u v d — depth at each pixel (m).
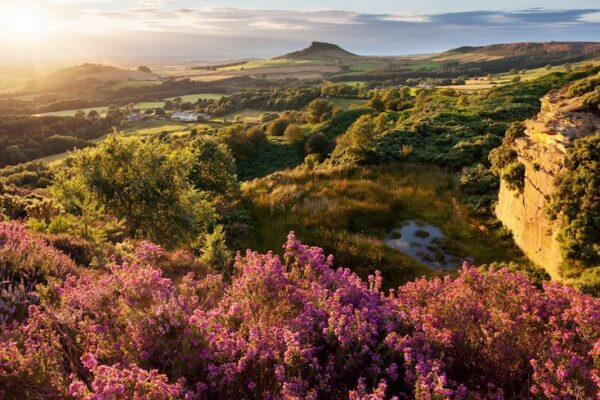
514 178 15.98
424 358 3.79
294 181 24.97
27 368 3.18
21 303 4.66
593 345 3.85
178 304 4.00
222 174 24.16
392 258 14.94
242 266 5.26
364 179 24.84
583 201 11.28
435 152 29.33
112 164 16.16
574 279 10.46
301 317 4.01
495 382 3.87
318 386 3.25
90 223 12.23
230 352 3.47
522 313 4.61
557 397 3.19
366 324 4.00
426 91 116.56
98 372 2.85
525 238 15.12
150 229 15.90
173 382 3.27
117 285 4.33
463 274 5.53
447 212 19.56
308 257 5.42
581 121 14.34
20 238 7.25
